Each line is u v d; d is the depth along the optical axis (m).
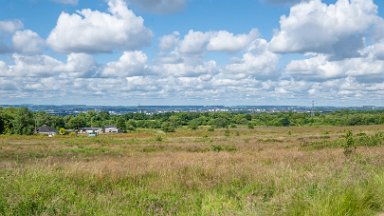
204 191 10.51
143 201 9.09
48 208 7.25
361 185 9.20
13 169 10.29
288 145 40.94
